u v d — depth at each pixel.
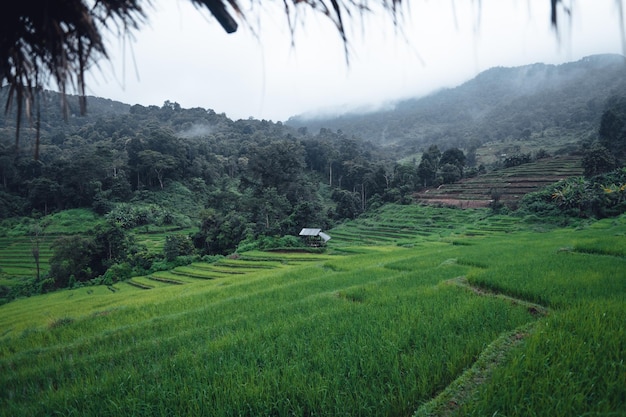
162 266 37.94
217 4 1.69
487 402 4.30
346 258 25.53
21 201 60.81
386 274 16.67
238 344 7.26
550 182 55.91
